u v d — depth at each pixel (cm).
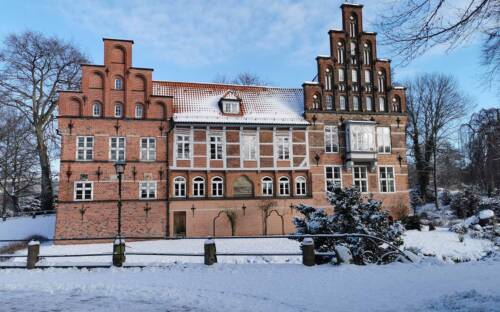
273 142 3450
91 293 1041
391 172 3653
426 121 4962
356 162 3581
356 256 1420
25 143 4803
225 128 3366
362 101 3675
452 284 973
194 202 3216
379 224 1541
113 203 3083
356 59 3741
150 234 3103
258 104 3644
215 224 3234
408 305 805
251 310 838
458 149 4938
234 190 3334
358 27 3759
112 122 3166
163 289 1058
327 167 3528
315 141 3531
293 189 3425
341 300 880
